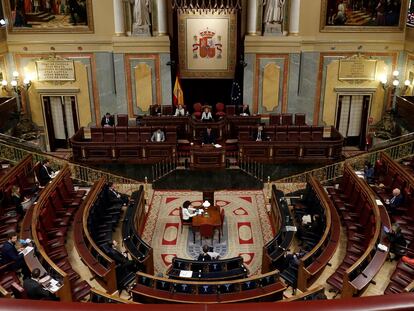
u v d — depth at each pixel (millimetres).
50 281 7344
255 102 17250
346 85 17266
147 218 12047
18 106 17203
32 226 8789
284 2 16141
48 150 18141
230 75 17547
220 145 14633
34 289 6742
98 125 17812
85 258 8422
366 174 12453
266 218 12062
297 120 16391
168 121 15922
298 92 17375
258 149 14297
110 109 17609
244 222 11859
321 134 15211
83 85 17219
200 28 16875
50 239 9602
